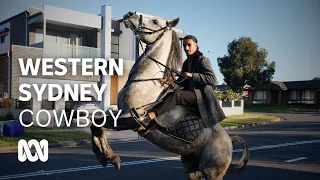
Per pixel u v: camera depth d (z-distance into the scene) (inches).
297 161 414.3
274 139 644.1
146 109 170.2
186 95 179.8
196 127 183.2
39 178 314.7
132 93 171.3
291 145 560.4
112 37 1138.7
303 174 342.0
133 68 181.3
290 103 2265.0
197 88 184.7
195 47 192.9
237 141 209.8
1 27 1166.3
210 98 185.5
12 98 801.6
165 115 175.3
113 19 1168.2
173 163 398.0
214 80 180.4
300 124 1038.4
